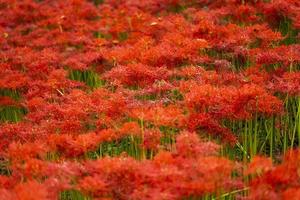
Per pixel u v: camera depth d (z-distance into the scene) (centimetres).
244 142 652
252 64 792
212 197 493
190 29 876
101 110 630
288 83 643
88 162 480
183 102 635
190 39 820
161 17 1029
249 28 814
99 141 541
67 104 679
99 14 1115
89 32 1033
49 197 446
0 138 604
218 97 603
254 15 919
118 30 994
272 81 720
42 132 604
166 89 661
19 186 438
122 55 800
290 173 444
